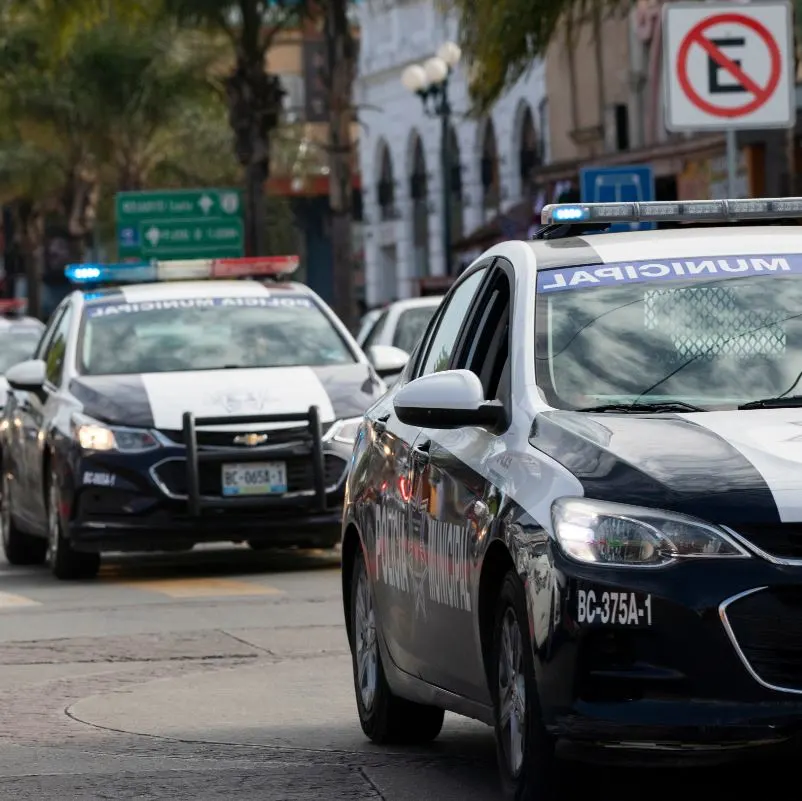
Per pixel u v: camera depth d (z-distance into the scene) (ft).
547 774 41.01
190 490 94.02
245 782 49.11
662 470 40.27
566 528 40.11
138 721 58.80
